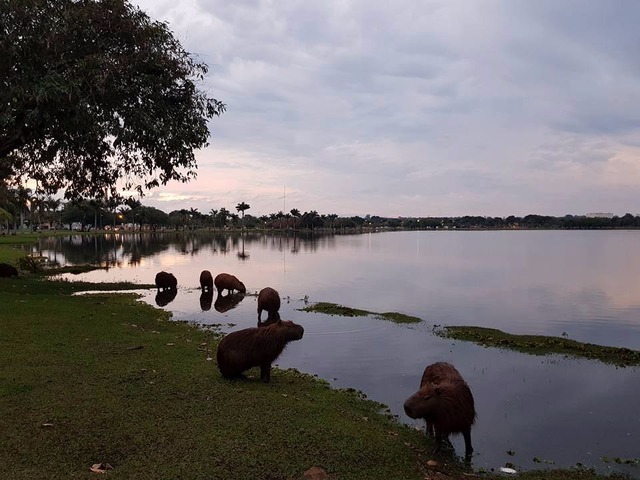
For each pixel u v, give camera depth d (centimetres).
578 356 1088
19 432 502
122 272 2856
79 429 515
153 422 542
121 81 1497
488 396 815
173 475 431
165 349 891
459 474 521
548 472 544
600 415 731
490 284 2581
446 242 9356
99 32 1502
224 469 448
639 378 926
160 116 1577
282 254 5025
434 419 568
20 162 1956
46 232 11100
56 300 1404
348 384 845
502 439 637
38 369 705
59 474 425
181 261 3897
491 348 1148
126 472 433
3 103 1359
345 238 10938
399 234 16988
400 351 1100
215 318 1452
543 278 2881
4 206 6259
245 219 16850
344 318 1497
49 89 1278
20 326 984
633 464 571
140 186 1992
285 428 545
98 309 1309
